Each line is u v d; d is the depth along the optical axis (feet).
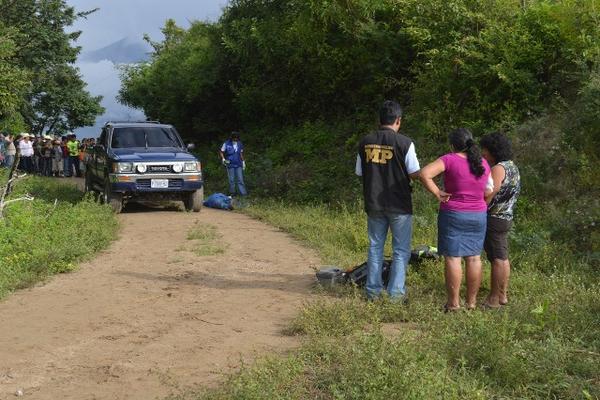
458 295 22.04
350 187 51.47
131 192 48.60
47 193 58.90
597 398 14.82
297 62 67.00
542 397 15.20
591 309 21.09
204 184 71.67
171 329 21.39
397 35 56.95
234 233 40.14
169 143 52.75
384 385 14.39
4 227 34.86
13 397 15.92
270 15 72.43
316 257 32.86
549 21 46.01
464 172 21.62
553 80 45.27
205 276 29.17
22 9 119.34
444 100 49.80
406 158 23.12
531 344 17.46
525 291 23.77
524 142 41.55
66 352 19.25
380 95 62.18
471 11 49.98
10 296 25.94
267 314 23.00
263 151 71.61
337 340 18.17
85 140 99.14
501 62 46.37
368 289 23.49
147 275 29.40
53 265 30.12
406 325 20.84
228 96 83.51
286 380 15.69
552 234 33.22
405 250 23.53
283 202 52.54
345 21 59.11
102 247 35.19
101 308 24.08
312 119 71.15
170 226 43.04
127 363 18.17
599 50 40.52
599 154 38.68
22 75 67.05
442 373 14.96
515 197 22.67
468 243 21.79
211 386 16.16
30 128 142.72
